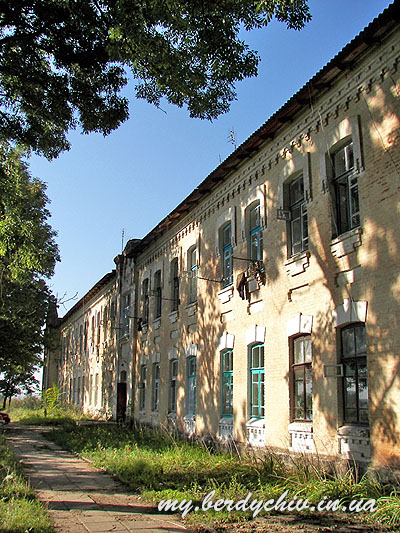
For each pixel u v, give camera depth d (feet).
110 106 40.96
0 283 56.75
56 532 23.43
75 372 143.84
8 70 37.86
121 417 92.17
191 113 37.50
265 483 33.24
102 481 38.06
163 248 76.38
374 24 32.96
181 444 53.42
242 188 52.95
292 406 41.55
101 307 118.62
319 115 40.50
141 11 29.89
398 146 32.40
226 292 54.39
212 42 32.89
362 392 34.32
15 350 94.48
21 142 42.16
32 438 76.95
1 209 48.70
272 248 46.29
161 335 74.02
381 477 30.63
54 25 35.81
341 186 38.47
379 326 32.58
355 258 35.40
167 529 24.40
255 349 48.80
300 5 30.32
